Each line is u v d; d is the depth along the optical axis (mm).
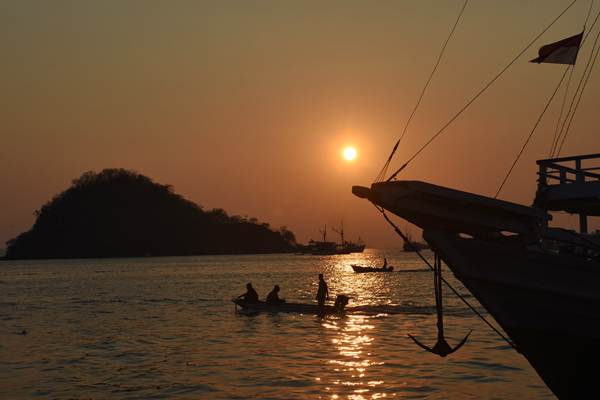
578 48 20094
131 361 27984
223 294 74938
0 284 113688
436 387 21922
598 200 17031
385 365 25734
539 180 18016
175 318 46031
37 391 22531
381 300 59781
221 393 21672
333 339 33188
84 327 41688
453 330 36062
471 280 16172
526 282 16016
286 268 184500
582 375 16719
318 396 20969
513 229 15578
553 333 16328
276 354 28859
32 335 37906
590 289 15805
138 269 190125
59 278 136125
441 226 15812
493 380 22875
